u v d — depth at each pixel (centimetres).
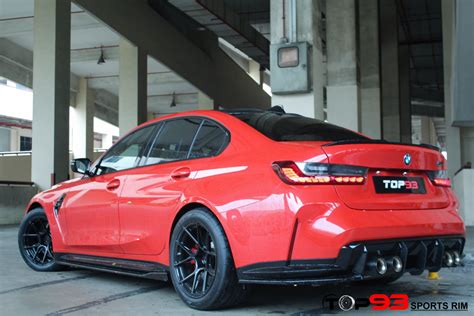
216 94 2472
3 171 2045
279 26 866
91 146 2616
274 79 852
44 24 1334
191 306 327
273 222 289
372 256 282
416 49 3188
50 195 470
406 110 3020
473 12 1132
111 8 1620
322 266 277
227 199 311
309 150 293
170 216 346
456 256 326
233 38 2028
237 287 313
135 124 1758
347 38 1238
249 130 334
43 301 356
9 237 852
